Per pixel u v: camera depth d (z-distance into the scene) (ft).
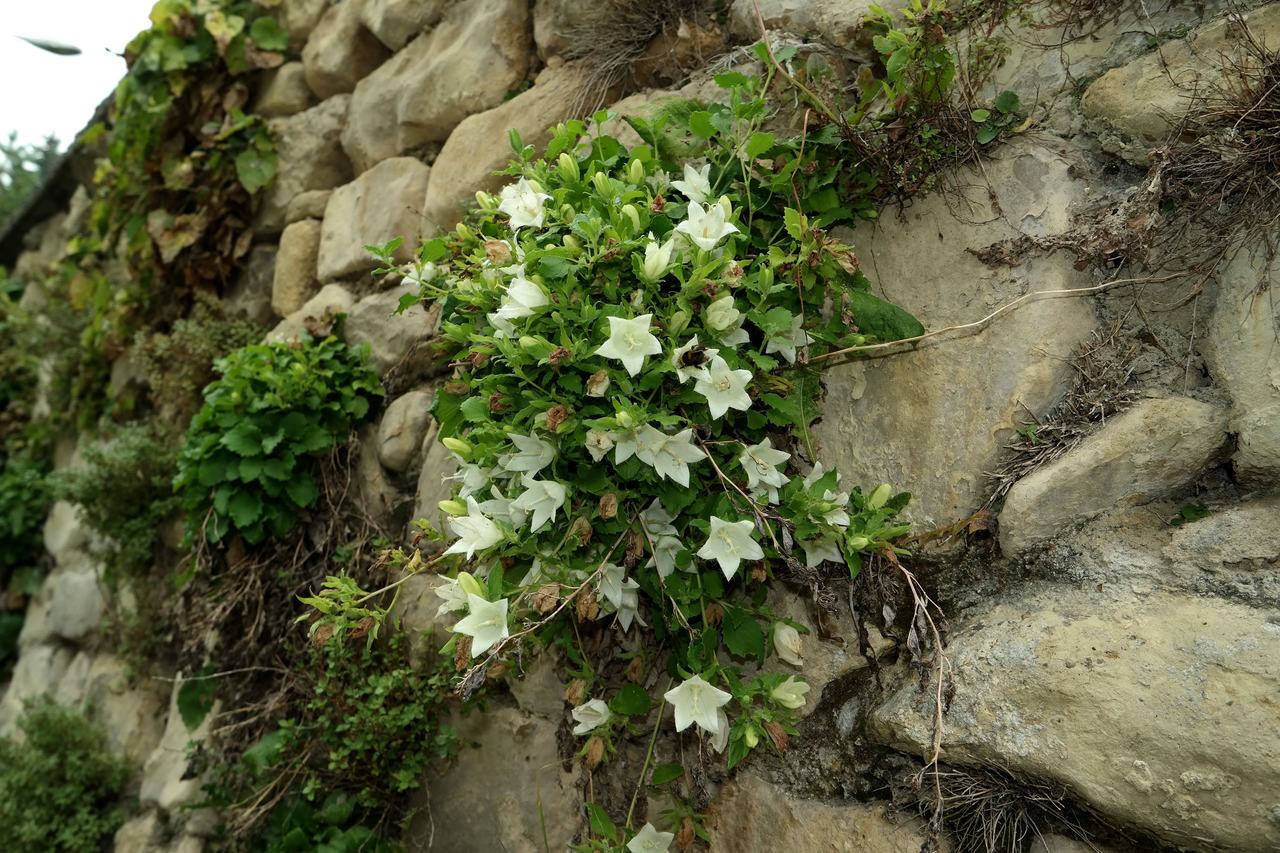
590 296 1.83
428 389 2.85
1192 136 1.65
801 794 1.84
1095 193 1.77
